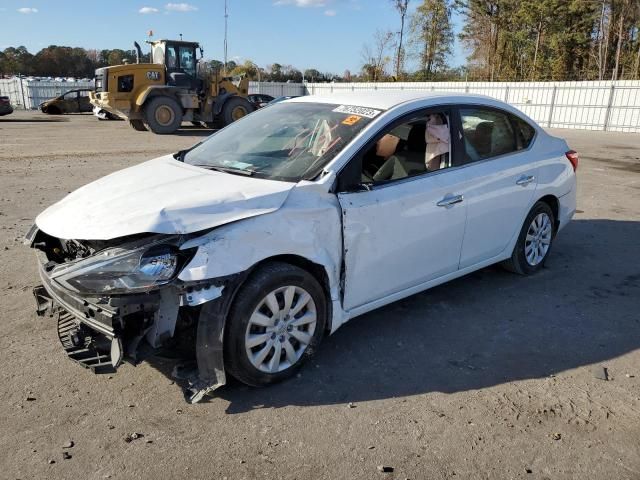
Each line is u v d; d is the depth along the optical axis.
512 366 3.61
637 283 5.11
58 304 3.13
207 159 4.06
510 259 5.07
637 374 3.54
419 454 2.74
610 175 11.22
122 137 18.17
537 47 40.44
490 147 4.57
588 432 2.94
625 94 23.83
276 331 3.24
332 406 3.12
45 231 3.26
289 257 3.29
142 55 21.59
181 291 2.83
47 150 13.96
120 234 2.90
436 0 42.09
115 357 2.87
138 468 2.60
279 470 2.61
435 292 4.80
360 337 3.95
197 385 3.02
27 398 3.12
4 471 2.55
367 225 3.55
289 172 3.55
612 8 35.88
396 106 3.92
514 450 2.79
